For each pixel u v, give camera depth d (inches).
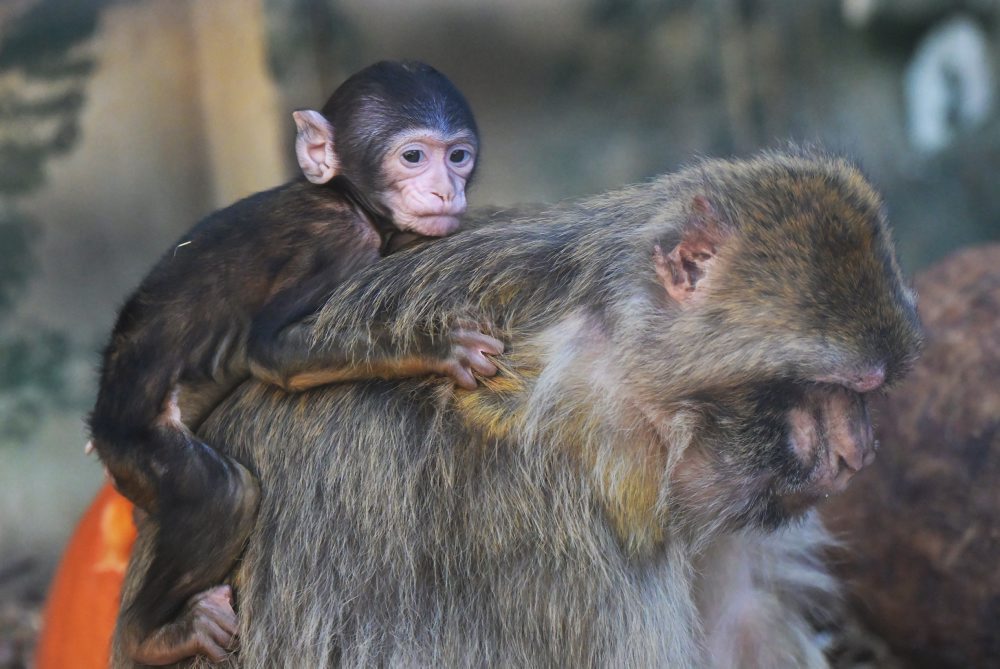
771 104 969.5
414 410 317.1
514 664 309.0
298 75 778.8
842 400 297.3
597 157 967.6
